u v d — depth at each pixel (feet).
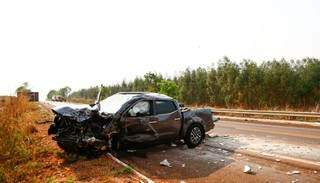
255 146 37.11
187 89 152.87
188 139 35.94
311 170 26.61
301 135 46.39
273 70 115.75
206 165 28.25
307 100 108.17
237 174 25.48
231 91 124.36
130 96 33.55
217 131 51.57
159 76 105.70
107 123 29.91
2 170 22.70
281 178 24.41
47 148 32.81
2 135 28.58
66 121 30.07
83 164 27.43
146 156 31.83
